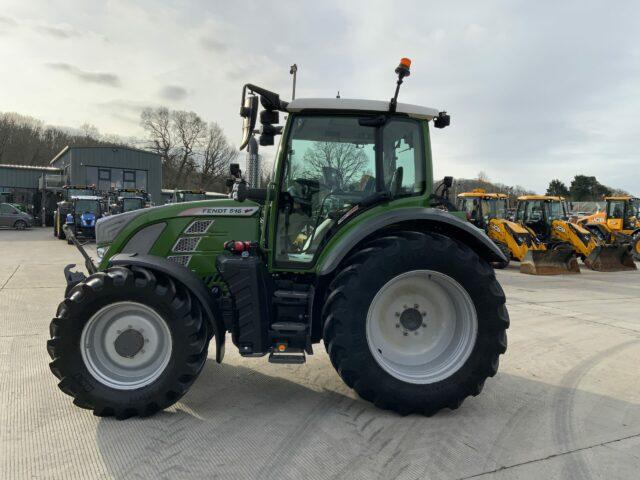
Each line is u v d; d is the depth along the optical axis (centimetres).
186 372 306
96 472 246
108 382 308
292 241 359
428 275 327
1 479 238
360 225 334
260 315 321
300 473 249
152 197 3522
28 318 577
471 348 323
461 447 282
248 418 315
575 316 664
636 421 325
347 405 340
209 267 372
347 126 356
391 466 259
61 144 6919
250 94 346
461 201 1616
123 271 306
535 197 1488
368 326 319
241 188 344
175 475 245
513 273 1208
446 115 370
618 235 1600
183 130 5597
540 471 257
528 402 355
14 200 3441
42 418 308
